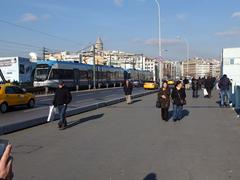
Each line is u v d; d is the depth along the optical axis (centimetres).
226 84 2491
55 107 1658
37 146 1120
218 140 1188
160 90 1744
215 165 841
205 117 1870
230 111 2180
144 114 2061
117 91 5769
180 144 1122
